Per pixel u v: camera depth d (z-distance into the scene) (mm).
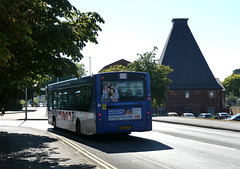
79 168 7254
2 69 8820
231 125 20000
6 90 14070
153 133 16641
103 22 10578
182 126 21859
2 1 5555
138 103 13445
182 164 7969
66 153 9680
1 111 15305
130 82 13453
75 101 15680
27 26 6059
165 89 53844
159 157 9078
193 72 72875
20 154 9539
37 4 7430
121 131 13164
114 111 13117
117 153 9961
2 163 8016
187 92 70688
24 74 10328
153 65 54312
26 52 9258
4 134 15984
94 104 13055
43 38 9164
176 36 76438
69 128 16828
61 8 9867
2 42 5820
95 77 13164
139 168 7500
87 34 10352
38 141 12984
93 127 13148
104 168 7359
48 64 9633
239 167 7543
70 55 10141
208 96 71000
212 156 9164
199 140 13258
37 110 63281
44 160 8391
